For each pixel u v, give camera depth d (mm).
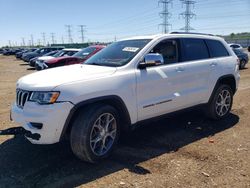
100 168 4270
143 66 4875
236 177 4000
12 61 40656
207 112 6387
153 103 4996
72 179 3951
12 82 14883
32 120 4062
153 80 4961
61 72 4527
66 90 4027
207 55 6168
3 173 4117
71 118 4199
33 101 4090
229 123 6383
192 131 5871
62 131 4090
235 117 6824
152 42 5180
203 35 6270
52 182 3877
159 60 4754
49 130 4004
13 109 4480
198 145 5133
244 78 14000
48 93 4000
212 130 5938
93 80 4281
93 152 4266
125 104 4598
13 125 6227
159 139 5426
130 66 4781
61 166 4324
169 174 4086
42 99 4020
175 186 3777
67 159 4551
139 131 5848
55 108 3965
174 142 5281
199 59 5945
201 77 5867
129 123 4750
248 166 4316
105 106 4359
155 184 3822
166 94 5230
